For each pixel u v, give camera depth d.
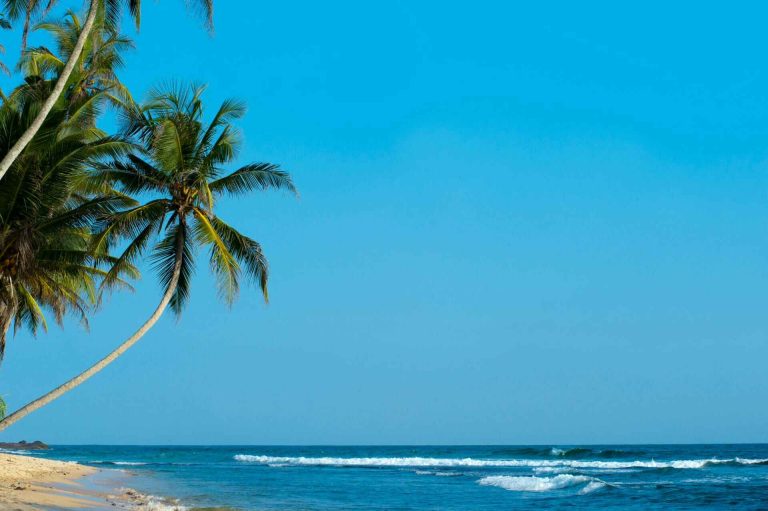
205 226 19.73
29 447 151.38
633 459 77.50
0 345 18.91
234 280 20.09
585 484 37.38
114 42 23.05
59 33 23.30
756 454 98.56
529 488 37.12
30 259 18.52
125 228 19.66
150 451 156.00
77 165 18.23
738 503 28.95
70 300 22.67
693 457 82.31
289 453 132.12
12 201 17.80
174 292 20.31
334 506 26.77
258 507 25.42
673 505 28.41
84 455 114.06
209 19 15.66
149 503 22.81
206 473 52.88
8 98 19.78
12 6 16.67
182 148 19.95
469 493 33.78
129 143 18.36
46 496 21.97
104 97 22.03
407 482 42.50
